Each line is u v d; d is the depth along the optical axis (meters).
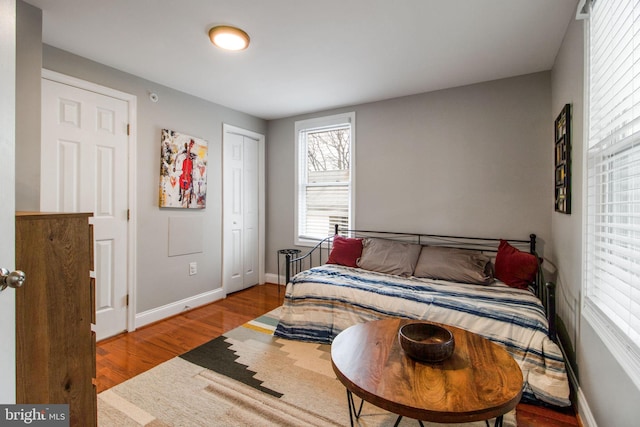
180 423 1.55
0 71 0.74
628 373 1.07
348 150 3.70
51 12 1.83
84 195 2.38
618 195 1.33
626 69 1.17
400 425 1.54
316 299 2.48
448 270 2.61
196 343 2.45
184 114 3.14
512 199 2.76
